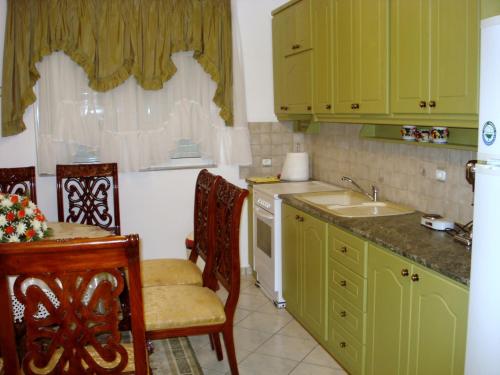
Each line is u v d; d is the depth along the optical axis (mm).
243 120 4504
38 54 3955
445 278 2070
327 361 3186
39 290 1738
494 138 1665
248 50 4543
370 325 2676
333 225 3025
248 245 4715
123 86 4168
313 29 3717
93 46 4016
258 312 3922
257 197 4254
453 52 2314
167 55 4156
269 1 4531
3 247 1646
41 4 3922
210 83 4395
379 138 3336
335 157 4191
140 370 1856
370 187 3688
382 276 2531
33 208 2420
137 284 1780
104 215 4055
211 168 4578
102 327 1808
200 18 4234
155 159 4328
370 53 2988
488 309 1740
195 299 2781
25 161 4156
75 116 4113
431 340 2168
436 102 2449
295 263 3641
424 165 3059
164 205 4504
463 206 2740
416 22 2574
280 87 4438
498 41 1621
